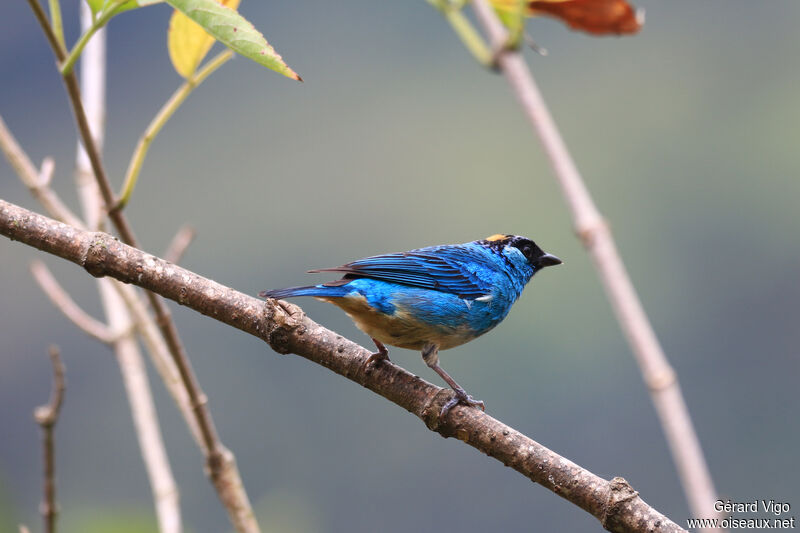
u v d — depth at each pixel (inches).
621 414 815.1
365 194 1069.1
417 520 689.0
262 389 762.2
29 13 1174.3
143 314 222.8
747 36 1232.8
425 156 1110.4
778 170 1021.2
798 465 696.4
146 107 1197.7
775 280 941.2
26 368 922.1
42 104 1154.7
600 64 1264.8
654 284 955.3
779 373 853.2
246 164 1105.4
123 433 800.9
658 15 1302.9
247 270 997.8
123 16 1237.1
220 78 1237.1
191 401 205.6
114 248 182.2
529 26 1290.6
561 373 850.1
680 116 1147.9
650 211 1030.4
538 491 695.1
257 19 1350.9
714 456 721.0
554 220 1019.3
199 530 681.6
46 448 196.4
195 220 1027.9
